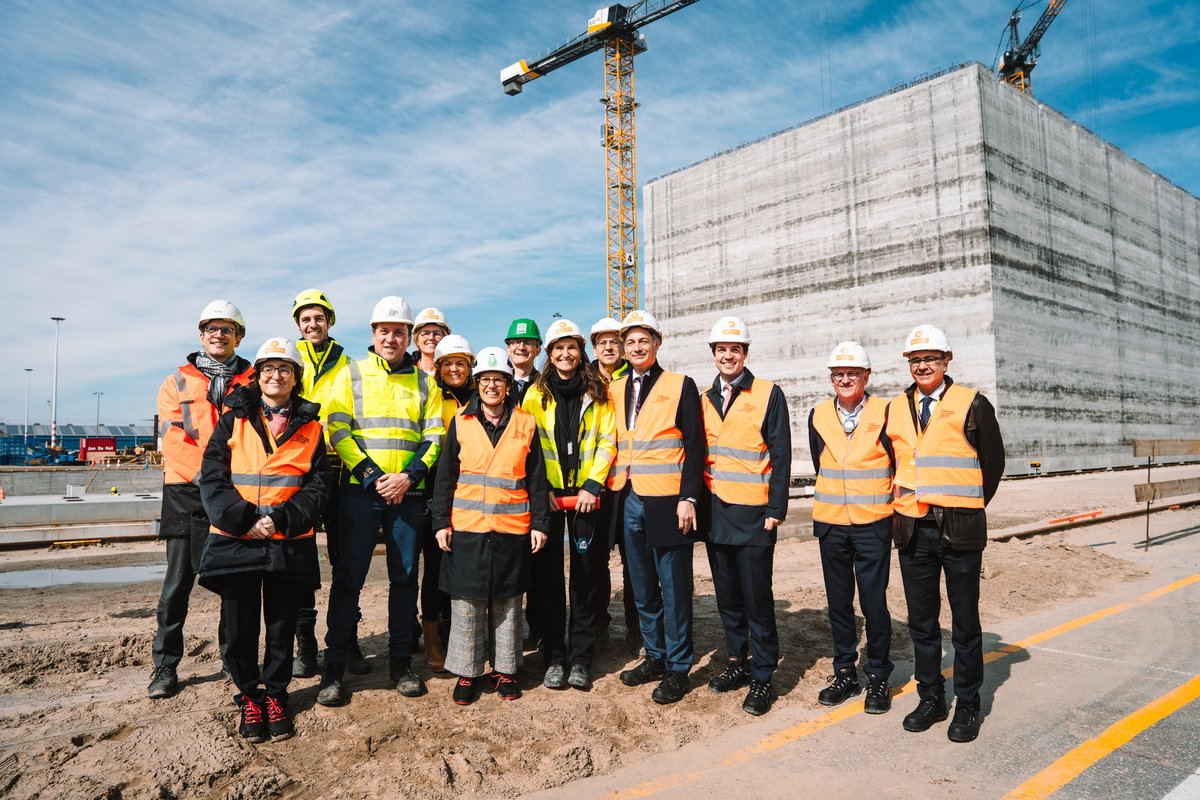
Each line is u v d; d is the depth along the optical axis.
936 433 4.18
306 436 4.02
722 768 3.68
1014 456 35.94
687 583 4.67
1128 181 47.88
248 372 4.71
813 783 3.51
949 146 37.25
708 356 48.25
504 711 4.29
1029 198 38.94
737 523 4.58
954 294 36.81
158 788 3.29
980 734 4.07
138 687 4.65
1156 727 4.14
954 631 4.16
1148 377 48.03
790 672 5.12
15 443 69.56
